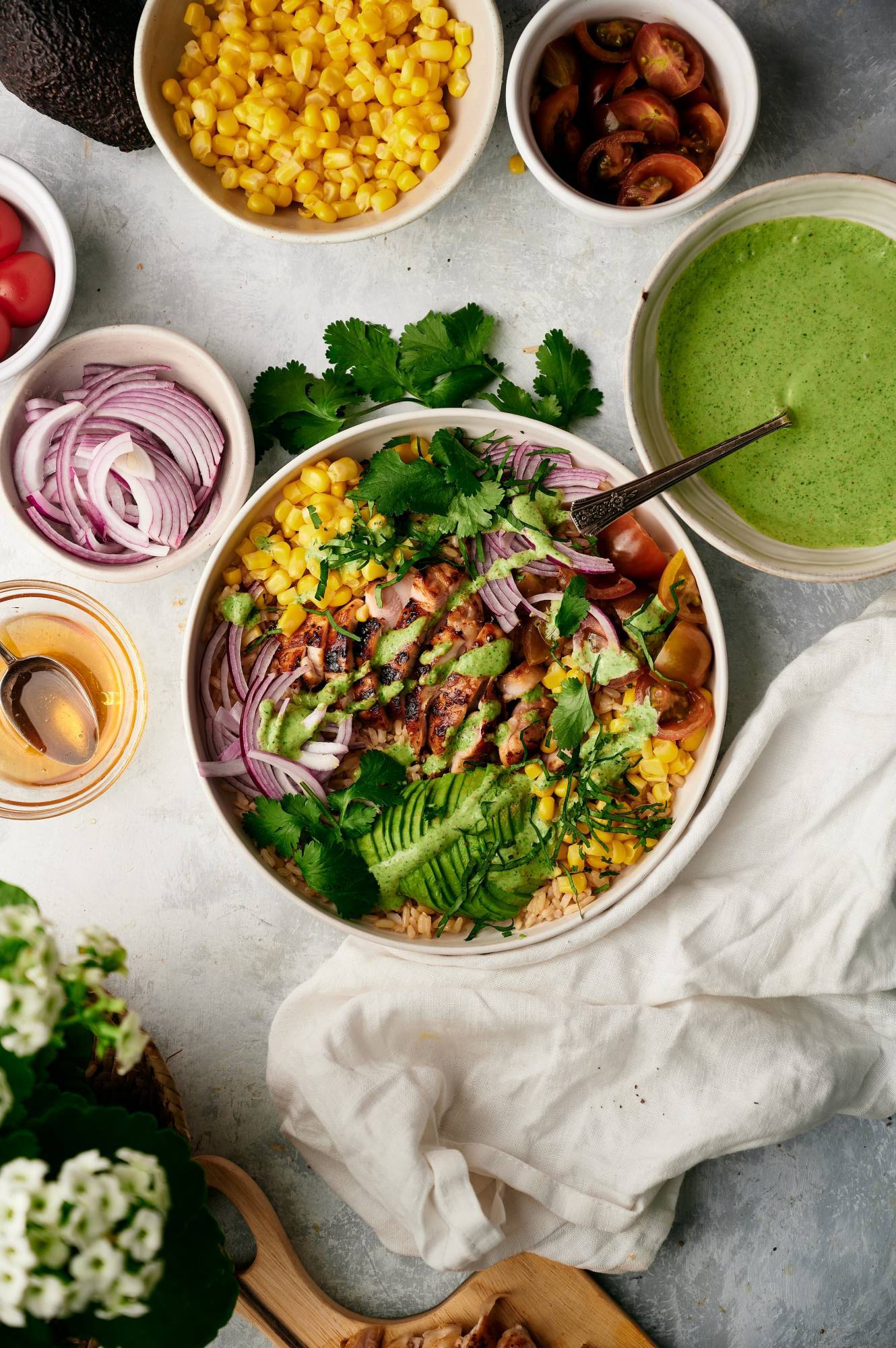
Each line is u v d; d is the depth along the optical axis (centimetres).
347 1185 85
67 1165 64
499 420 81
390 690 82
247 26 82
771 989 84
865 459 81
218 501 84
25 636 85
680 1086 84
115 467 82
